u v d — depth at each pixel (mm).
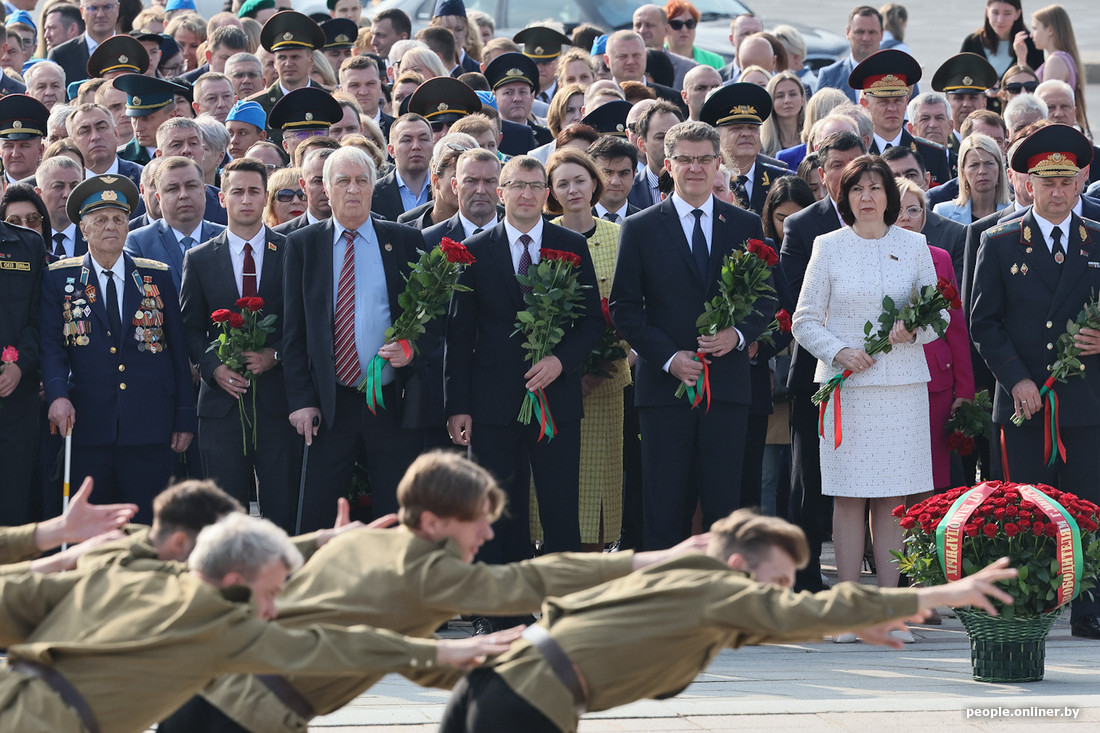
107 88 43750
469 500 17172
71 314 30641
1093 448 31141
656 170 37875
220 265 31141
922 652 29281
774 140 46281
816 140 37625
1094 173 44031
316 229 29938
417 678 17156
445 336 30641
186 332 31344
